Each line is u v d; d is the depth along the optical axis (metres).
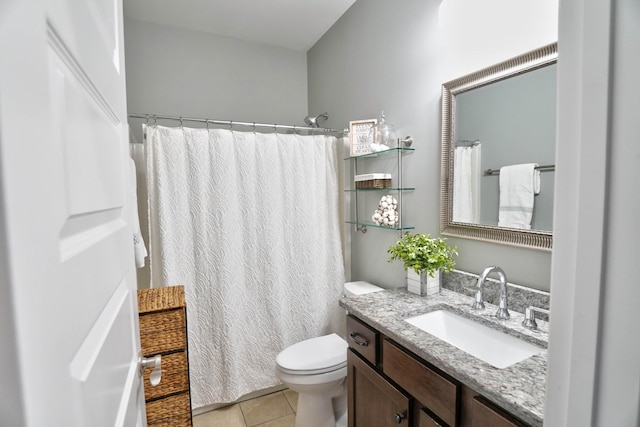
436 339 1.04
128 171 0.75
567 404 0.36
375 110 1.96
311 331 2.16
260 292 2.01
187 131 1.80
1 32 0.22
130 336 0.68
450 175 1.47
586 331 0.33
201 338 1.86
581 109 0.32
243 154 1.93
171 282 1.76
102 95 0.51
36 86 0.27
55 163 0.30
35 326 0.26
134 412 0.66
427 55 1.57
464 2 1.37
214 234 1.85
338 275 2.24
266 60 2.71
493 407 0.79
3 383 0.23
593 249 0.32
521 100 1.17
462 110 1.40
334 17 2.30
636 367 0.30
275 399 2.04
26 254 0.25
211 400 1.88
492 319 1.16
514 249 1.23
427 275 1.48
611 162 0.30
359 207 2.19
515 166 1.20
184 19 2.29
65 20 0.35
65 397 0.30
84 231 0.40
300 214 2.11
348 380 1.41
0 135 0.22
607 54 0.30
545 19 1.09
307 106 2.90
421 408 1.02
